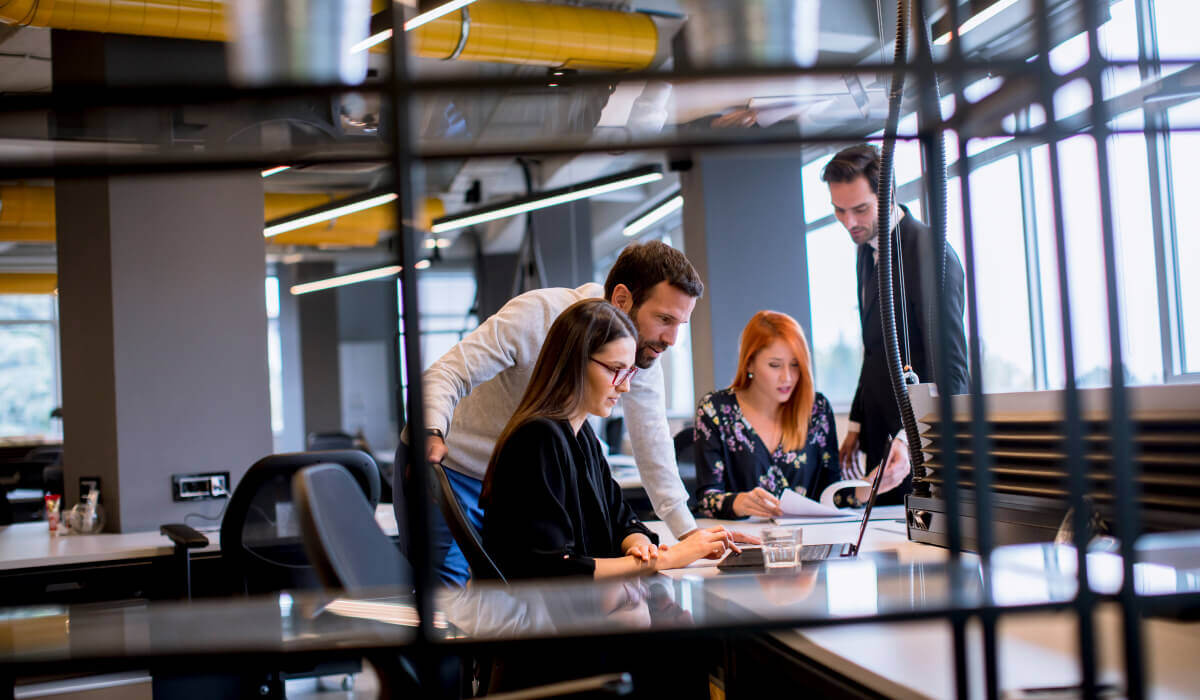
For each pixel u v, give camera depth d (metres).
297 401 12.80
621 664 1.43
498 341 2.00
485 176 8.40
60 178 0.64
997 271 4.66
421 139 0.70
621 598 0.90
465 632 0.67
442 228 6.70
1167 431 1.05
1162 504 1.05
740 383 2.80
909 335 2.17
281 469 2.55
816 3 1.11
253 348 3.40
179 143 0.67
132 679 2.37
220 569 2.83
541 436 1.63
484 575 1.41
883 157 1.67
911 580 0.94
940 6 1.33
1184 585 0.85
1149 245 3.49
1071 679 0.80
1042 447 1.33
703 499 2.56
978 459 0.70
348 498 1.25
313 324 12.45
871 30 2.16
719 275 5.94
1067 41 0.79
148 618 0.73
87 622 0.70
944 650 0.94
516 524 1.59
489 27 3.60
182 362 3.27
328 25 0.81
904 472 2.49
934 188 0.74
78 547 2.77
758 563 1.63
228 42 0.82
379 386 14.30
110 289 3.16
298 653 0.63
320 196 7.86
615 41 3.81
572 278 8.64
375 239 9.03
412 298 0.62
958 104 0.71
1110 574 0.90
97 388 3.23
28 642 0.64
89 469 3.29
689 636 0.65
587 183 5.93
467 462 2.10
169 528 2.79
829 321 6.63
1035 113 0.77
